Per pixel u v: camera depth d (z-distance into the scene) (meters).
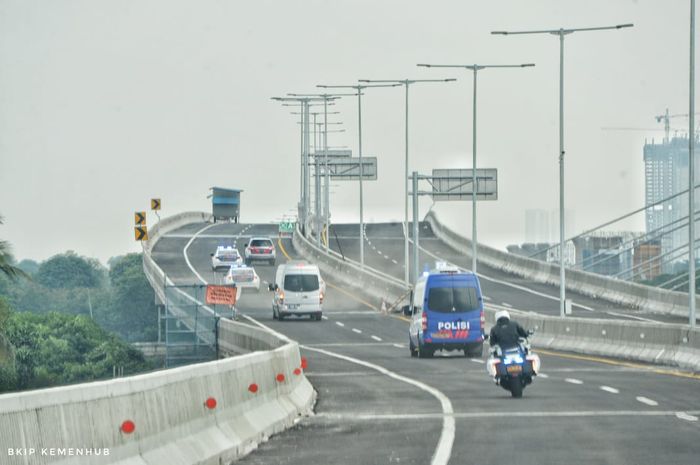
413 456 39.00
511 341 61.97
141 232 160.62
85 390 27.31
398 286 182.75
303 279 159.12
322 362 96.44
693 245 109.94
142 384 31.11
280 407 48.25
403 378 77.44
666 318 153.88
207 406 36.91
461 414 52.81
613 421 49.03
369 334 137.00
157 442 31.52
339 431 46.44
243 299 192.75
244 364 43.19
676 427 46.62
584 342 105.94
